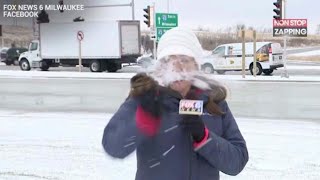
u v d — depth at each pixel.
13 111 13.27
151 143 2.30
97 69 34.59
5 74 29.11
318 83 21.41
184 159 2.30
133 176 5.96
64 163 6.59
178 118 2.28
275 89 18.86
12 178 5.94
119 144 2.27
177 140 2.29
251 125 10.11
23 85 22.14
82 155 7.01
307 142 7.96
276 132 9.05
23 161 6.75
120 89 19.52
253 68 26.02
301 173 6.05
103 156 6.90
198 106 2.24
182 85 2.32
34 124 10.17
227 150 2.37
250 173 6.04
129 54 34.47
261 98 15.93
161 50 2.37
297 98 15.91
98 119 10.95
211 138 2.30
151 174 2.33
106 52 34.19
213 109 2.38
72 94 18.00
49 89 20.06
